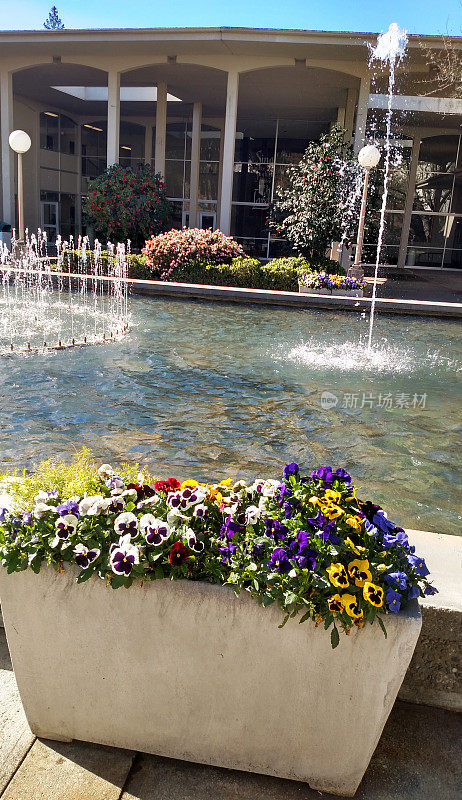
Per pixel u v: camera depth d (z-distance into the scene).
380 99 19.20
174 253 14.83
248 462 4.24
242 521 1.79
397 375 6.95
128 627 1.70
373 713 1.64
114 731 1.83
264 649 1.65
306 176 16.02
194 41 16.06
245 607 1.62
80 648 1.75
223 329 9.44
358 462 4.32
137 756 1.83
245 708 1.72
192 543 1.69
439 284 18.34
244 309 11.62
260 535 1.77
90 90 24.28
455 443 4.79
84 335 8.38
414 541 2.43
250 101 21.75
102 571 1.65
